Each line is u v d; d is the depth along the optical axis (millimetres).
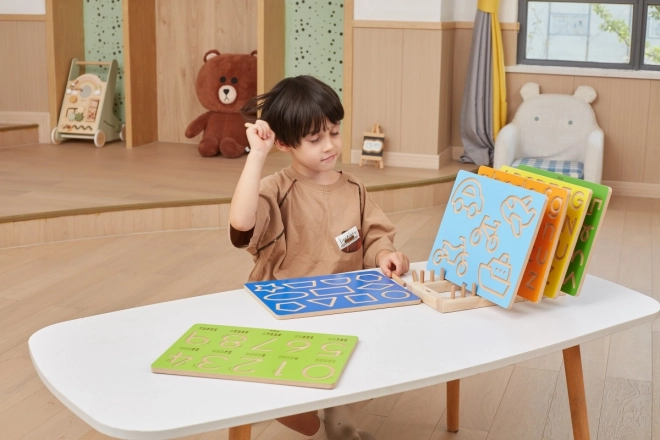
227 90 5039
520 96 4859
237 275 3277
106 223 3795
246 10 5270
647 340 2664
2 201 3844
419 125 4688
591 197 1396
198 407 1032
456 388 2014
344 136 4820
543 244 1389
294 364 1146
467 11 4855
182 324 1320
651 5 4645
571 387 1558
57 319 2773
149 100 5441
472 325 1328
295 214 1693
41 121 5367
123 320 1334
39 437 1999
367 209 1780
